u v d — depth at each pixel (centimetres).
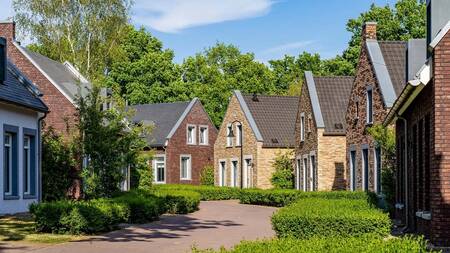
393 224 2225
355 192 3053
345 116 3684
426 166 1695
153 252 1539
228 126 5247
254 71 7238
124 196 2542
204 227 2275
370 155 3031
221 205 3884
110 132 2634
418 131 1820
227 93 6956
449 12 1596
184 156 5666
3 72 2486
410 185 2020
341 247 946
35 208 1894
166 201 2973
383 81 2923
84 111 2647
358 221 1521
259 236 1956
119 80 6731
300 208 1702
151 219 2497
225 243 1755
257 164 4838
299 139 4372
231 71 7400
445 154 1490
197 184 5728
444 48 1491
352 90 3356
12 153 2559
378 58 3048
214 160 5422
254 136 4878
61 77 3769
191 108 5766
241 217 2817
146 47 7012
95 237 1842
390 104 2819
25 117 2656
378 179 2928
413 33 5203
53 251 1513
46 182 3164
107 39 5031
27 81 2769
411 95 1712
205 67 7400
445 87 1490
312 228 1528
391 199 2570
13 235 1814
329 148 3919
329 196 3128
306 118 4194
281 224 1545
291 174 4697
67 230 1886
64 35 4969
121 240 1788
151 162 5384
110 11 4997
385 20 5375
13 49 3628
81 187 3253
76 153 2725
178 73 7081
